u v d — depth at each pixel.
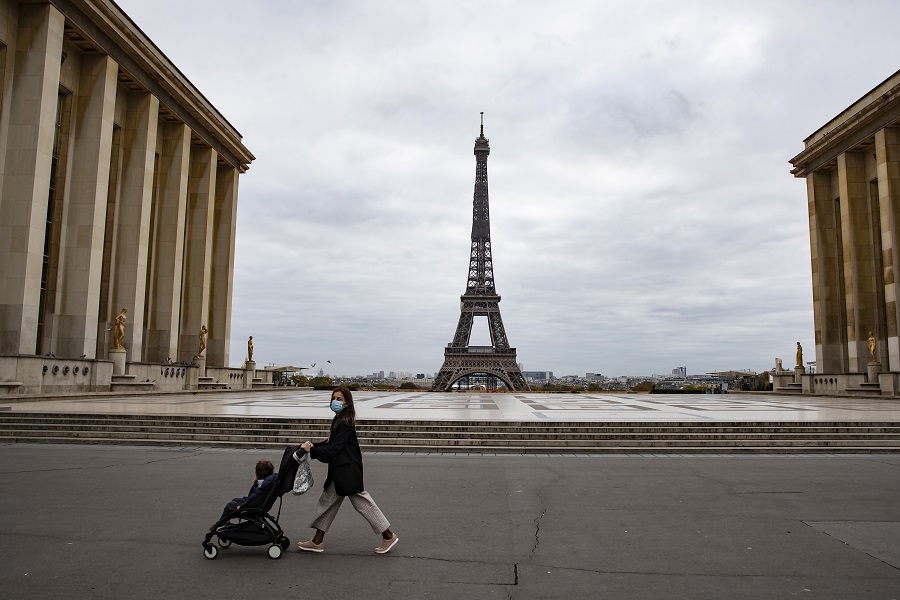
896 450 26.25
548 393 89.38
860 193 74.94
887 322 66.31
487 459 23.88
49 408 34.31
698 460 23.89
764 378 104.06
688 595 9.58
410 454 25.17
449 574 10.47
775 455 25.41
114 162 61.00
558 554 11.62
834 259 81.62
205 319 74.94
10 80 46.78
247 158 85.56
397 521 14.02
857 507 15.59
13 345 44.59
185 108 69.25
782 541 12.54
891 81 67.19
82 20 51.56
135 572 10.37
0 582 9.78
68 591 9.44
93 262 53.03
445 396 67.75
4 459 22.47
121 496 16.16
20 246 45.41
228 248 82.25
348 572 10.52
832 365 80.06
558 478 19.62
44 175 47.09
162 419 29.11
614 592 9.69
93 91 54.78
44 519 13.73
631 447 26.58
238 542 11.30
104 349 58.81
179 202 68.50
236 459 22.94
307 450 11.40
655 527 13.59
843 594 9.64
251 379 83.31
